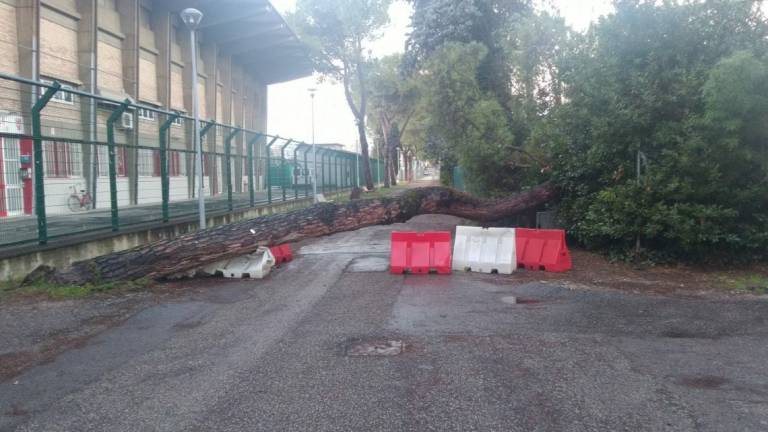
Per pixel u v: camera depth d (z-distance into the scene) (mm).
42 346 5855
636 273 9789
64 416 4199
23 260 8516
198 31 28797
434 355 5457
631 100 10711
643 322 6641
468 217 12977
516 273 9828
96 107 10570
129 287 8422
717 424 3980
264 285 8984
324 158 28531
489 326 6465
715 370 5035
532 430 3891
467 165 15555
